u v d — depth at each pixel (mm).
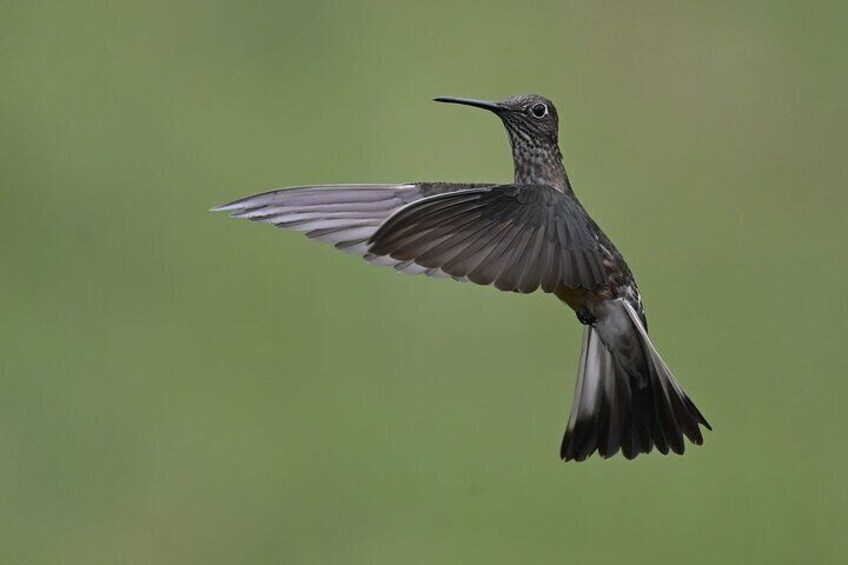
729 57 16031
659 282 14961
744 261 15078
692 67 15961
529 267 7352
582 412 8500
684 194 15430
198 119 16141
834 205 15406
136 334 14758
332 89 16125
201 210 15586
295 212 8328
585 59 16078
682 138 15734
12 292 15008
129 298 14992
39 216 15523
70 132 16094
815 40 15961
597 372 8539
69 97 16281
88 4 16594
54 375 14555
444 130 15938
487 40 16188
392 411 14148
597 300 8492
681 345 14617
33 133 16047
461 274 7203
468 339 14312
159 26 16547
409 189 8398
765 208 15398
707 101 15859
